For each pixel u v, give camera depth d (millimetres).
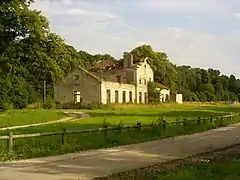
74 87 91375
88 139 23578
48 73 44562
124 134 26344
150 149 21844
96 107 77438
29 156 18469
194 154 20172
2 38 41469
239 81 181875
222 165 15758
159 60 122688
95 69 105750
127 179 13477
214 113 60469
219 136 29719
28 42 42406
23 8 42312
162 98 112688
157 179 13219
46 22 43719
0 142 21250
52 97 94938
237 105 103062
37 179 13086
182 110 71375
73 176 13734
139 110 70750
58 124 38500
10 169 15055
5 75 46188
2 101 57500
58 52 44750
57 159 17766
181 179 12992
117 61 108750
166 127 31891
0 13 41062
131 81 101688
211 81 173625
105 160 17625
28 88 77875
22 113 53906
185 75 162500
